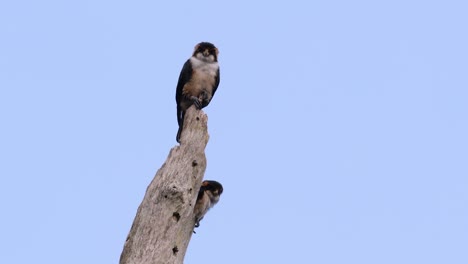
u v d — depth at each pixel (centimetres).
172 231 1352
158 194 1379
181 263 1369
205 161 1467
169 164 1427
